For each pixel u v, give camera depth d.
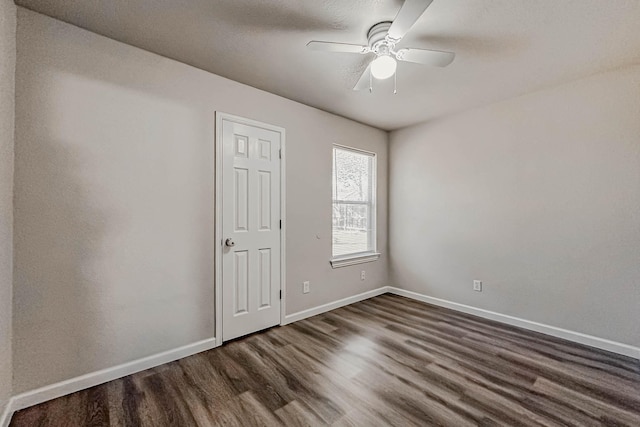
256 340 2.58
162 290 2.18
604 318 2.42
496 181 3.06
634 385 1.90
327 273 3.39
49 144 1.74
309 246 3.21
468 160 3.29
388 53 1.90
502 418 1.59
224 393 1.82
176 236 2.25
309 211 3.20
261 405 1.71
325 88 2.73
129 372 2.02
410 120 3.65
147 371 2.07
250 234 2.70
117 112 1.98
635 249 2.29
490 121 3.10
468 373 2.04
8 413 1.57
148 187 2.11
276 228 2.90
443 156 3.52
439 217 3.57
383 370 2.08
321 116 3.30
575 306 2.56
